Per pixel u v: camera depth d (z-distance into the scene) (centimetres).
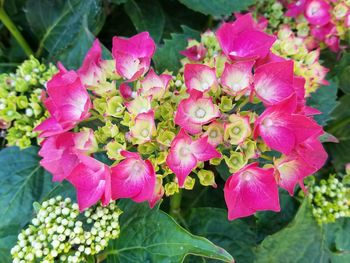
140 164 14
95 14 23
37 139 18
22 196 19
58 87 14
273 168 14
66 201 16
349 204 20
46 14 24
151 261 16
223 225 19
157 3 25
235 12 23
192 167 13
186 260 19
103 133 15
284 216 20
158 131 14
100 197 14
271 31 23
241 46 16
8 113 17
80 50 21
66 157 15
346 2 22
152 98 14
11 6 25
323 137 18
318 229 19
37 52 25
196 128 13
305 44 22
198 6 23
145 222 16
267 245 19
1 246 18
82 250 15
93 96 16
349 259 22
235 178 14
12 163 19
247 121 13
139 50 16
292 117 14
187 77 15
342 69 23
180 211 20
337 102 21
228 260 14
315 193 21
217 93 14
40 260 16
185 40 21
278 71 14
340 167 24
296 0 23
